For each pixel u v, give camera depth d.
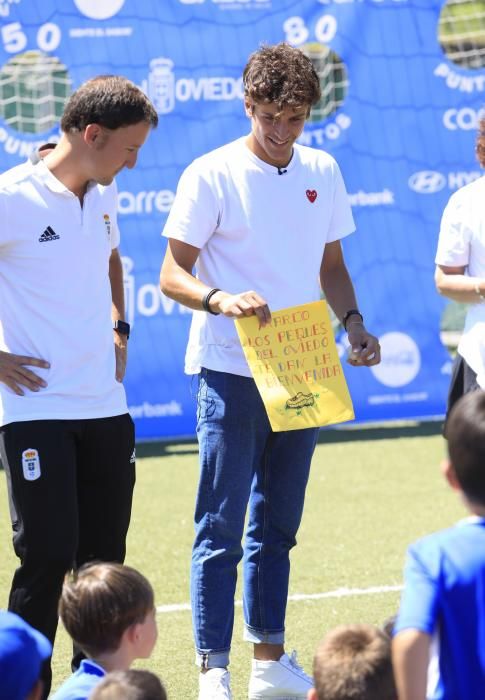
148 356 12.75
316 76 6.24
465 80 13.08
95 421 6.00
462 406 3.96
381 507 10.70
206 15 12.43
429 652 3.79
